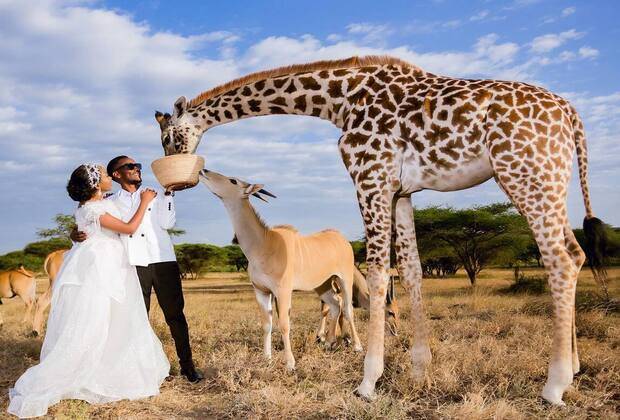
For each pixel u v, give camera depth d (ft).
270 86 17.72
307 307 46.80
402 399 14.49
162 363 17.34
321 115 17.54
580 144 15.05
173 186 17.48
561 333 13.50
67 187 16.98
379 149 15.47
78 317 15.49
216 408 15.01
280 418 13.87
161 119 19.24
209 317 36.65
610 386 15.44
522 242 82.12
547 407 13.38
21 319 43.04
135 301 16.88
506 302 44.91
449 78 15.79
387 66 16.67
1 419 14.30
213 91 18.67
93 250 16.17
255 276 20.85
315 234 25.12
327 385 16.34
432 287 82.07
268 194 20.81
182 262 153.99
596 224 14.73
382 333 15.24
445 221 83.87
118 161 18.63
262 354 20.84
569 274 13.53
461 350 19.42
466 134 14.52
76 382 15.34
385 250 15.40
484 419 12.92
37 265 101.24
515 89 14.46
